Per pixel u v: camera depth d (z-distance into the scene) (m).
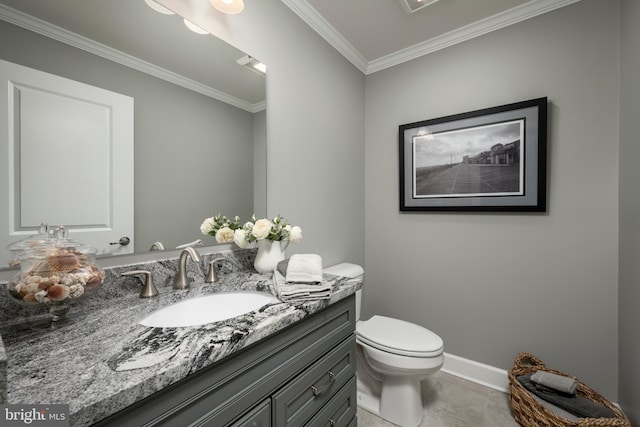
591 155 1.47
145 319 0.76
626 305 1.30
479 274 1.80
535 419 1.29
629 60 1.27
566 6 1.52
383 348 1.36
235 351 0.62
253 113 1.34
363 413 1.51
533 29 1.61
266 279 1.14
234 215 1.26
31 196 0.73
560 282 1.56
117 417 0.45
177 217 1.06
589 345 1.48
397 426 1.41
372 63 2.20
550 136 1.58
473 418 1.45
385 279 2.19
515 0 1.57
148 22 0.97
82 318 0.73
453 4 1.59
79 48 0.81
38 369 0.49
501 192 1.70
